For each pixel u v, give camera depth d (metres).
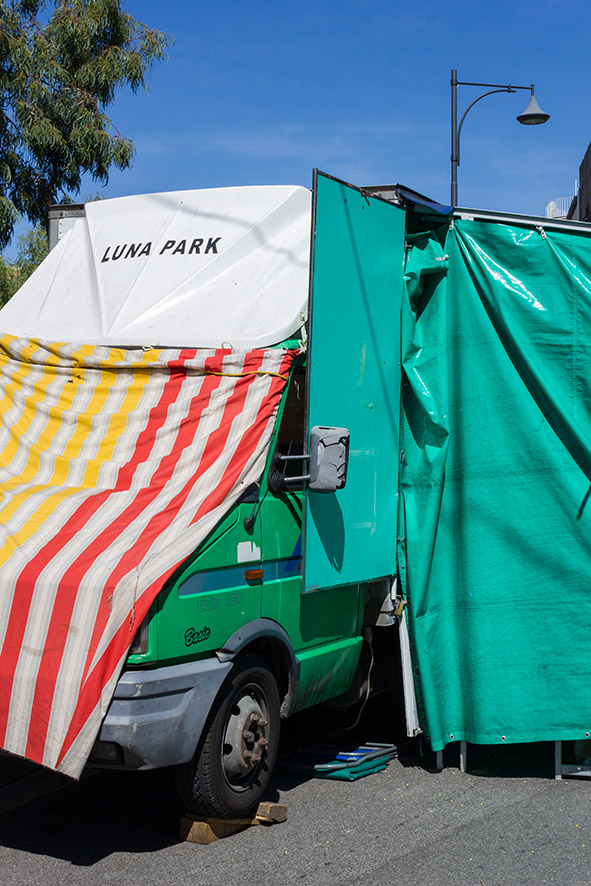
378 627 6.64
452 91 15.07
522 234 6.34
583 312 6.30
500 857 4.80
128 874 4.54
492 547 6.18
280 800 5.61
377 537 5.97
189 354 5.36
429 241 6.33
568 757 6.45
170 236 6.16
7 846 4.86
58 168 15.03
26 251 20.20
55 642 4.47
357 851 4.85
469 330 6.29
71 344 5.70
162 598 4.52
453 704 6.21
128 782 5.85
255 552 5.17
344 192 5.52
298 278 5.63
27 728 4.49
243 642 4.98
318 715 7.40
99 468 5.23
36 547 4.77
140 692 4.39
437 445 6.21
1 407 5.75
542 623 6.13
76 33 14.70
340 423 5.55
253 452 5.06
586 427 6.24
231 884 4.45
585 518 6.14
